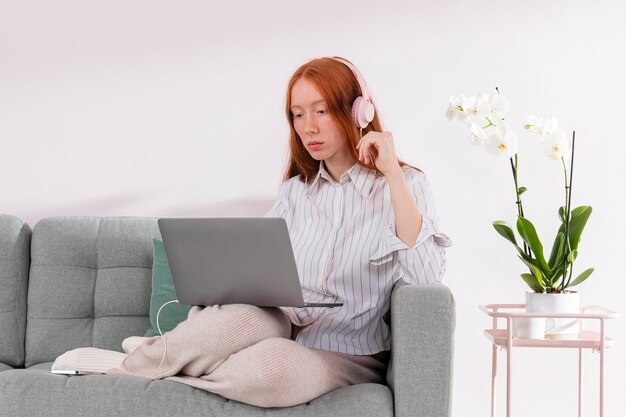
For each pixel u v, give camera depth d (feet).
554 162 8.56
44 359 7.89
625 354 8.39
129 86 8.94
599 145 8.54
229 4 8.89
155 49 8.93
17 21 9.00
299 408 5.49
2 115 9.00
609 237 8.49
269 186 8.84
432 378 5.50
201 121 8.90
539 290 7.11
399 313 5.56
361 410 5.43
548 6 8.62
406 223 6.39
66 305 7.98
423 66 8.71
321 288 6.78
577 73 8.58
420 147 8.69
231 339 5.58
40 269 8.08
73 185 8.95
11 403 5.50
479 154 8.63
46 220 8.28
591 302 8.50
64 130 8.96
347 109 7.03
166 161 8.91
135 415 5.43
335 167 7.22
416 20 8.73
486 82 8.66
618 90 8.54
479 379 8.57
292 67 8.84
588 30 8.59
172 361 5.70
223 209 8.86
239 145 8.87
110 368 5.88
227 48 8.89
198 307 6.01
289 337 6.28
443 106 8.68
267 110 8.86
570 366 8.49
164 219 5.95
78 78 8.97
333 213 7.07
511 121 8.63
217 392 5.49
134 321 7.97
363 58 8.77
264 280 5.83
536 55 8.62
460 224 8.63
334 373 5.85
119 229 8.16
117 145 8.94
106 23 8.97
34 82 9.00
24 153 8.99
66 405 5.48
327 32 8.81
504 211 8.60
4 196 8.98
